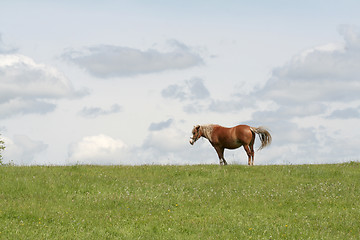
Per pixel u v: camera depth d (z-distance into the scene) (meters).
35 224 13.01
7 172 19.75
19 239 11.34
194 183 19.98
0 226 12.49
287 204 16.59
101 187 18.41
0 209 14.39
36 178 18.94
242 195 17.95
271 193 18.34
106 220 13.78
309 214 15.09
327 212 15.41
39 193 17.03
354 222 13.91
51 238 11.64
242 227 13.12
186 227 13.07
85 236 11.95
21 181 18.16
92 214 14.57
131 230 12.75
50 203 15.80
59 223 13.20
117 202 16.28
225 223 13.59
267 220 14.17
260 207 16.03
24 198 16.34
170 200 17.02
